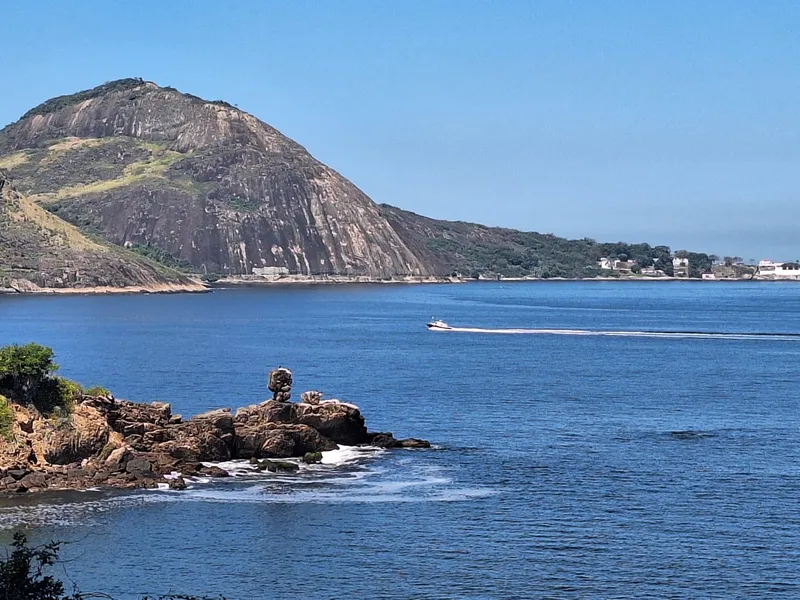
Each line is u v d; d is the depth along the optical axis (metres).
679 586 57.97
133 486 76.06
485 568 60.50
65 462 78.94
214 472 80.62
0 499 72.19
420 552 63.06
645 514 70.88
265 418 88.38
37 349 80.75
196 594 56.41
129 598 55.72
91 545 63.66
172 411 114.50
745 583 58.41
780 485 78.69
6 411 77.12
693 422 106.94
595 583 58.34
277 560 61.50
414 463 85.69
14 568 38.66
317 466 84.19
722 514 70.88
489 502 73.50
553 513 71.00
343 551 63.16
